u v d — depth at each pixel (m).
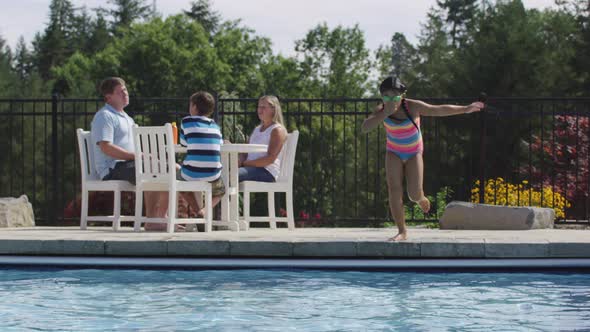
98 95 38.44
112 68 38.56
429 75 32.12
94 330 3.55
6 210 8.23
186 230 7.46
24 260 5.70
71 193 29.02
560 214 10.35
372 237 6.05
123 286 4.86
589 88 27.94
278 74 42.91
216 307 4.13
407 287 4.82
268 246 5.65
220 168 7.12
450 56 34.47
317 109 30.05
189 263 5.58
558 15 31.59
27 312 4.01
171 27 40.16
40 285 4.91
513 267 5.46
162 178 6.86
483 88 26.81
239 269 5.57
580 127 14.70
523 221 7.28
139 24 39.31
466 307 4.14
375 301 4.33
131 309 4.09
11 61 51.31
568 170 14.88
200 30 40.88
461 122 24.88
